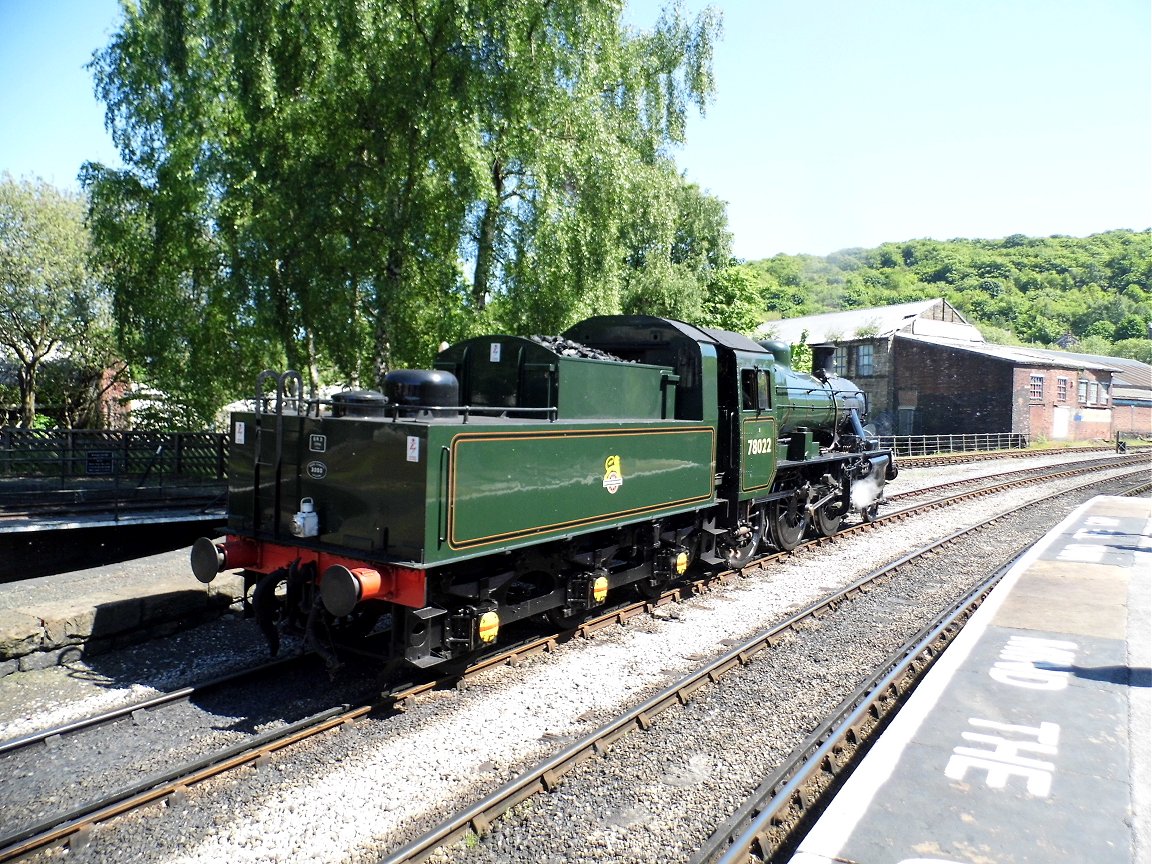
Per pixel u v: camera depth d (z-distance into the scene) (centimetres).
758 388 1016
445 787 479
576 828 437
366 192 1501
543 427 659
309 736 539
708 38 2084
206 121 1459
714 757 522
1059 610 795
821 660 708
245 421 684
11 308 2073
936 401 3725
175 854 410
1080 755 472
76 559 1090
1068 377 3869
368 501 591
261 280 1458
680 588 934
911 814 404
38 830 420
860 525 1421
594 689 636
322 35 1438
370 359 1586
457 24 1368
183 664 687
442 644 615
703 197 2708
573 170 1503
